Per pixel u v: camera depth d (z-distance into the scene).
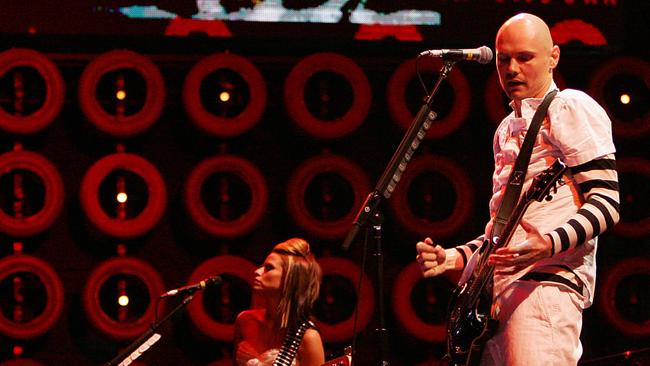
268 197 10.87
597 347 11.34
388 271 11.35
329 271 10.77
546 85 5.15
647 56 11.61
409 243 11.30
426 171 11.05
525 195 4.91
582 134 4.80
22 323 10.23
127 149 11.10
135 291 10.85
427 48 11.39
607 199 4.67
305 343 7.50
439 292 11.37
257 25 10.88
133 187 10.98
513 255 4.51
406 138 5.70
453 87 11.11
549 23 11.27
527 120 5.09
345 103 11.41
